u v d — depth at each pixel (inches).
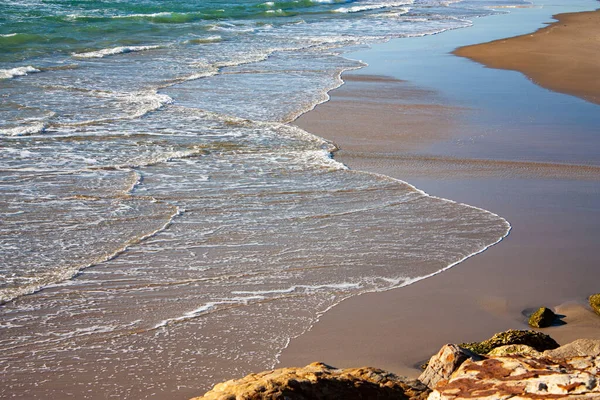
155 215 366.6
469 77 813.2
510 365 164.4
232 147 499.8
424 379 196.2
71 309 271.0
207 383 225.3
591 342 201.0
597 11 1748.3
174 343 249.0
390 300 285.3
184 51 950.4
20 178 413.7
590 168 476.7
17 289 284.2
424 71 850.1
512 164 481.7
